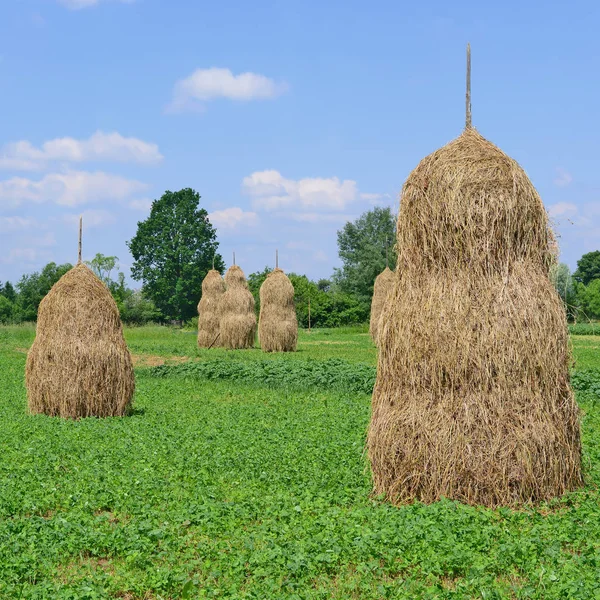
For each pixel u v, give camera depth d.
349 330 64.31
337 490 10.19
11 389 21.80
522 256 9.82
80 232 17.38
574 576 6.85
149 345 40.44
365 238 83.94
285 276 37.56
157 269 80.00
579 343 43.41
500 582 6.99
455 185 9.78
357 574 7.31
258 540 8.08
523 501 9.29
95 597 6.69
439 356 9.54
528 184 9.94
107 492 10.00
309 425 15.06
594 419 15.68
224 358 32.03
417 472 9.52
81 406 16.58
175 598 6.94
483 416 9.38
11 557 7.61
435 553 7.49
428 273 9.91
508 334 9.46
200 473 11.00
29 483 10.42
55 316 16.80
